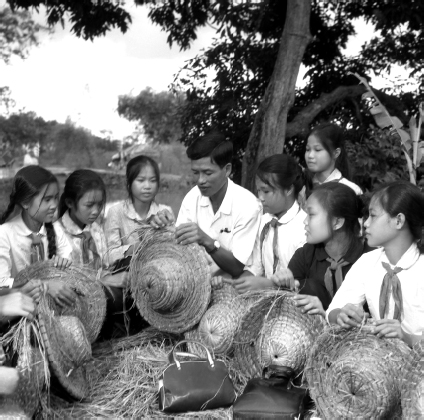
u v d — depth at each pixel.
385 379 3.10
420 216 3.48
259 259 4.61
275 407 3.28
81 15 10.32
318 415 3.36
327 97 11.08
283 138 9.71
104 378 3.89
